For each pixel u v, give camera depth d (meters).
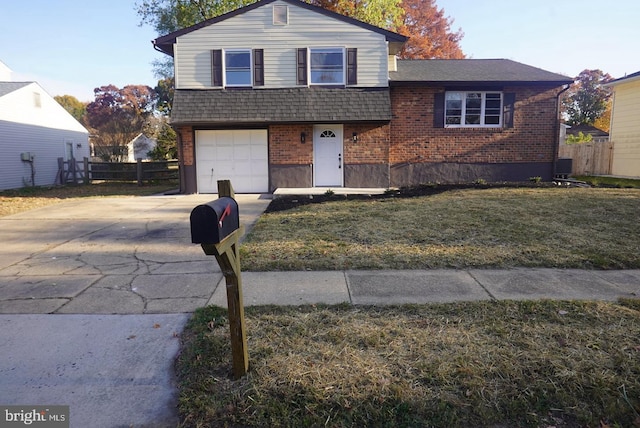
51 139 23.16
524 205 9.69
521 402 2.72
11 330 3.91
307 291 4.80
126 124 34.62
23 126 20.72
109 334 3.82
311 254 6.25
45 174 22.50
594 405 2.71
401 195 12.17
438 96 14.81
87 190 17.70
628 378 2.93
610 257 5.88
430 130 14.94
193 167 14.80
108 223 9.15
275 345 3.46
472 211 9.10
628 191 12.03
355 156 14.69
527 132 14.95
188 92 14.45
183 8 25.69
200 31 14.40
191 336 3.76
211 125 14.53
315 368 3.09
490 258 5.89
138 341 3.69
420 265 5.70
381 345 3.43
